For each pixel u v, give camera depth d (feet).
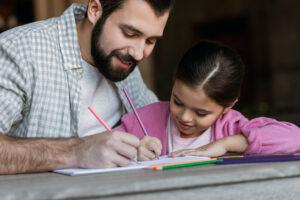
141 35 4.32
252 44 24.84
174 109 4.51
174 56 26.30
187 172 2.78
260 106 22.35
